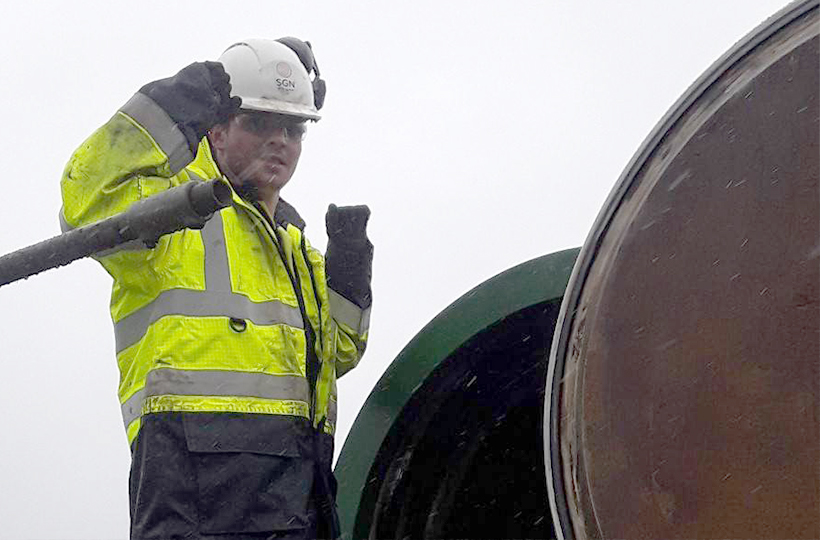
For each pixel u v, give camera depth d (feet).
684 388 8.23
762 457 7.84
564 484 8.85
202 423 11.71
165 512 11.51
